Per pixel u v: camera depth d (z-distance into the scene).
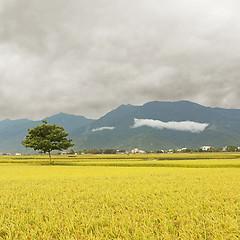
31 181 24.78
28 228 8.79
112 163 55.56
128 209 11.33
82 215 10.35
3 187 20.30
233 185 18.95
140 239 7.50
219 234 7.65
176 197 14.14
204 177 26.06
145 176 28.50
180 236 7.64
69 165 59.09
